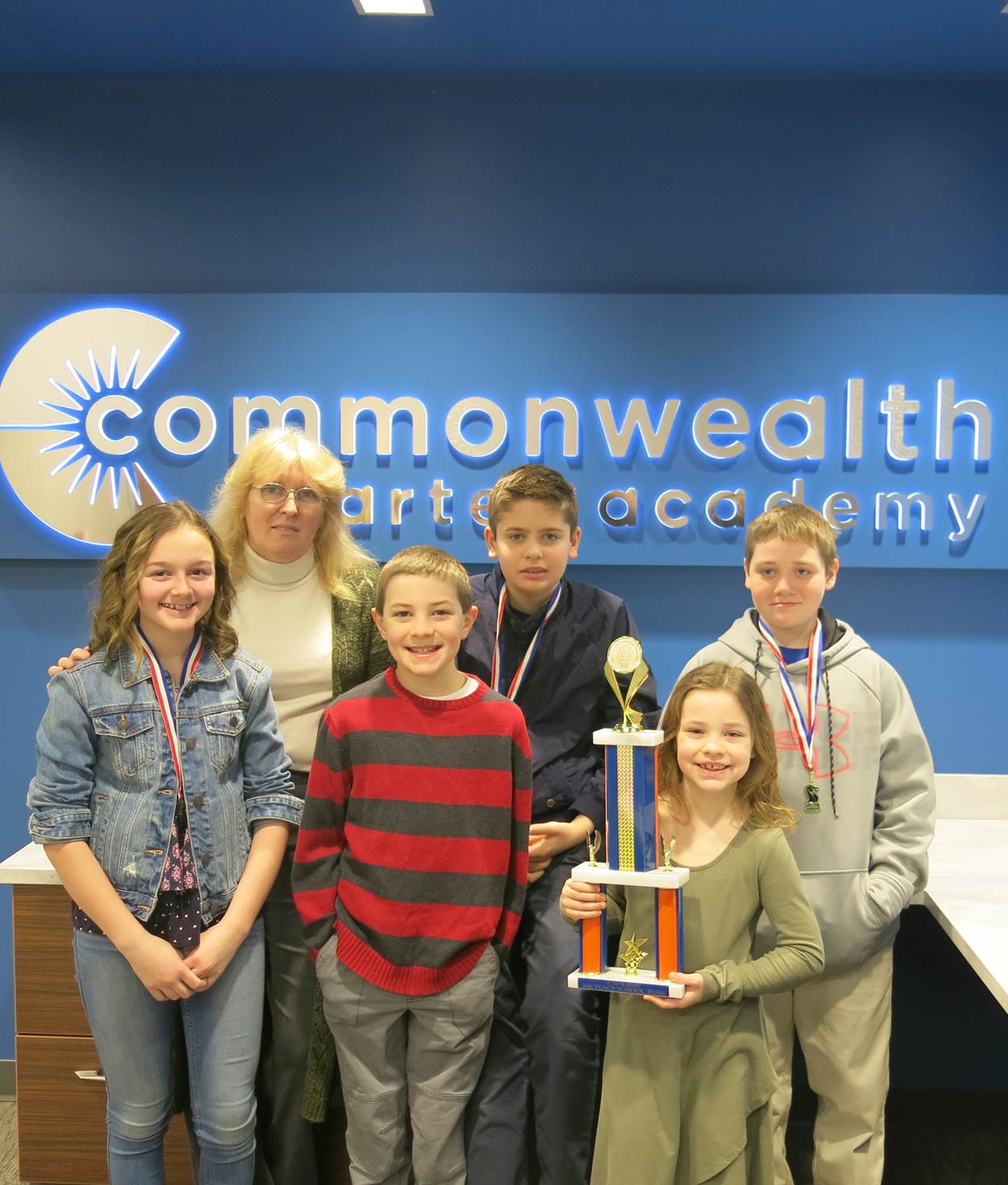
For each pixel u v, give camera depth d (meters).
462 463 2.80
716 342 2.75
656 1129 1.84
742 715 1.89
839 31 2.52
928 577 2.79
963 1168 2.61
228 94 2.80
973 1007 2.83
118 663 1.96
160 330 2.80
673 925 1.82
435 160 2.80
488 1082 2.10
